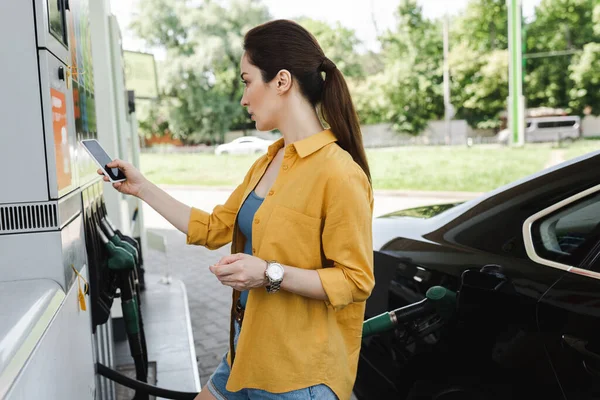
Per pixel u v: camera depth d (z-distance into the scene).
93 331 1.99
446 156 23.98
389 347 2.37
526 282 1.93
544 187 2.12
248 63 1.42
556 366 1.79
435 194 16.25
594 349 1.69
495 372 1.98
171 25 32.62
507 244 2.09
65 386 1.40
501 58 27.92
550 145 25.70
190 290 6.09
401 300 2.36
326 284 1.28
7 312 1.21
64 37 1.75
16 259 1.52
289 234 1.33
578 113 28.91
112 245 2.23
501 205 2.21
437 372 2.18
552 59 28.92
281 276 1.26
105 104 4.08
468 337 2.05
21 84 1.49
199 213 1.72
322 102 1.42
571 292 1.80
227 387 1.42
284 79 1.39
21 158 1.51
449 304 2.00
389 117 30.39
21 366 1.01
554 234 1.99
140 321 2.76
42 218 1.52
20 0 1.48
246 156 29.97
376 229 2.83
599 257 1.82
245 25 32.56
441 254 2.26
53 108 1.54
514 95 23.94
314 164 1.34
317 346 1.37
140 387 2.12
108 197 4.14
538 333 1.85
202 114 33.25
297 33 1.41
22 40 1.49
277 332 1.36
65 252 1.57
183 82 32.81
